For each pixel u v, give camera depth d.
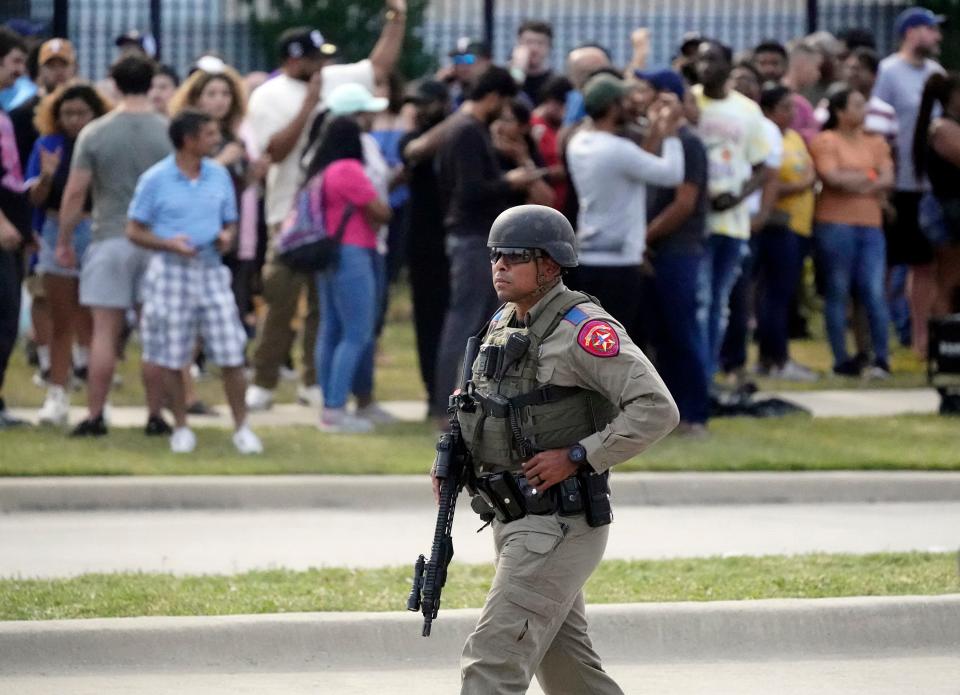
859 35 56.97
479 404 18.09
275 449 38.81
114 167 39.09
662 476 35.88
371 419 43.47
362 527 33.12
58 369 42.06
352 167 40.12
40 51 47.34
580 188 38.50
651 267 39.66
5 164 40.62
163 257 37.97
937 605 25.25
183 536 32.09
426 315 42.94
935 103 51.47
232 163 43.78
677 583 26.81
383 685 22.98
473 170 38.97
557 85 45.75
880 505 35.75
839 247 48.97
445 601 25.53
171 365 38.06
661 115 38.12
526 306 18.33
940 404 44.06
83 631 23.72
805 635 24.88
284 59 45.34
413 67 67.81
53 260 41.47
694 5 70.81
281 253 40.31
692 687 22.94
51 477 35.34
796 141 48.22
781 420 43.12
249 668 23.72
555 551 17.73
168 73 51.88
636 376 17.58
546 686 19.33
